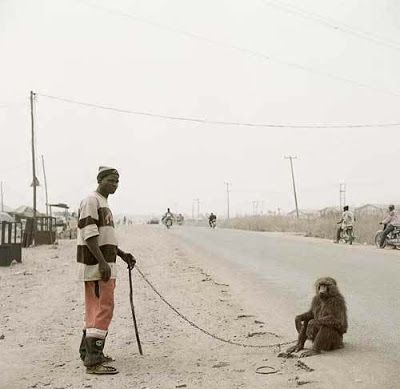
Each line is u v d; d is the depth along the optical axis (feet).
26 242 75.20
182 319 26.84
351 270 45.11
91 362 17.88
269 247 70.08
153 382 16.83
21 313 28.60
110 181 19.02
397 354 19.33
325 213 136.15
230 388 16.05
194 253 62.23
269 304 30.60
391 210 67.36
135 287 37.52
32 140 99.04
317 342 19.67
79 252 18.47
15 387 16.79
